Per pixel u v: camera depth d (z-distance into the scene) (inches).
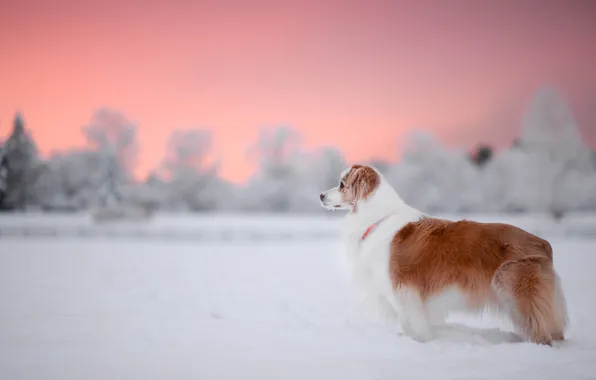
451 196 1886.1
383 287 185.2
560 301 167.0
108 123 2138.3
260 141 2285.9
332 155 2160.4
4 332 203.2
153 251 670.5
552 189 1343.5
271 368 150.1
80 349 175.0
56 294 306.5
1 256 580.7
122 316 237.8
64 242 843.4
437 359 156.1
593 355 155.8
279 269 459.2
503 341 175.9
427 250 177.3
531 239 171.5
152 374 145.5
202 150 2285.9
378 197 195.5
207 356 164.7
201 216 2102.6
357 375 141.9
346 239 201.8
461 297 172.1
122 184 2183.8
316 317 236.1
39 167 1990.7
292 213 2235.5
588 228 984.9
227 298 294.5
